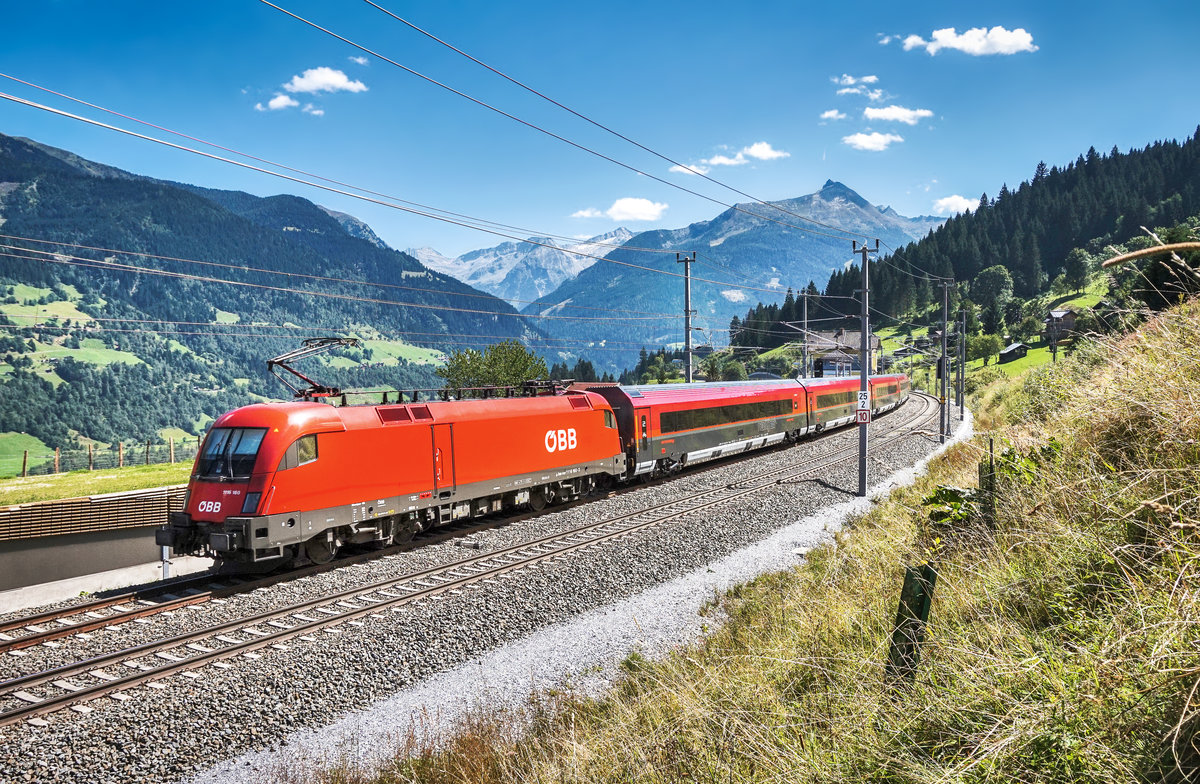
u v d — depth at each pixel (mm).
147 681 9430
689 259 33062
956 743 4379
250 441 13867
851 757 4848
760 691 6797
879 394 54469
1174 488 4938
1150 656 3656
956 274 199125
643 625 12492
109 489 19594
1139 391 5906
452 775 7270
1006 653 4762
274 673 9773
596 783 6348
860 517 18656
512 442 19516
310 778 7746
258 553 13523
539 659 11148
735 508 20797
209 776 7918
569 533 17703
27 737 8070
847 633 7629
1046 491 6988
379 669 10383
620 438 25250
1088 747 3664
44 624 11453
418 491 16656
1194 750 3361
